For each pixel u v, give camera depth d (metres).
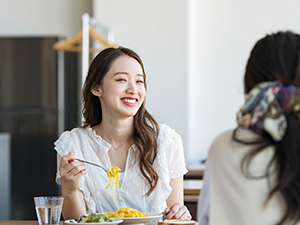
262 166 1.17
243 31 5.88
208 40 5.91
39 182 5.32
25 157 5.32
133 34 5.57
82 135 2.10
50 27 5.95
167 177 2.04
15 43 5.38
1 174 5.06
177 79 5.55
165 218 1.85
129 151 2.04
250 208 1.17
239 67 5.88
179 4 5.56
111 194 2.00
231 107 5.89
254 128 1.18
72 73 5.81
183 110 5.55
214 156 1.25
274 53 1.19
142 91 2.01
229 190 1.20
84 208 1.92
